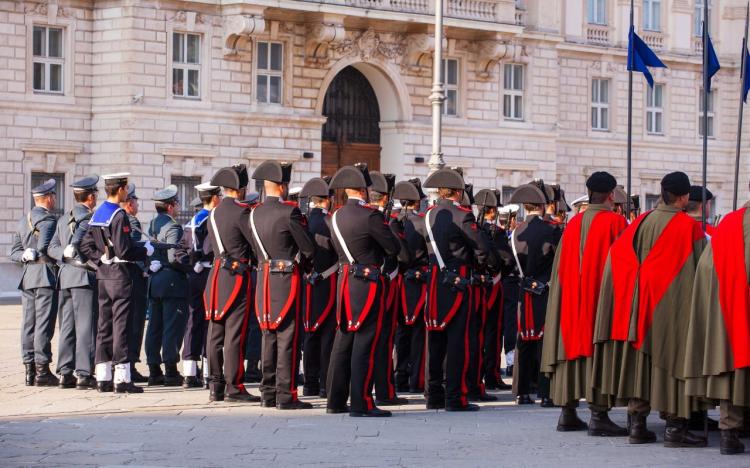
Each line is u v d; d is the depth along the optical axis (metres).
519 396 25.12
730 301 18.97
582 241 20.95
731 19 77.69
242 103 58.09
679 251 19.80
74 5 55.22
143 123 55.28
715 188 77.88
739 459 18.64
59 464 17.75
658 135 75.31
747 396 18.88
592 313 20.72
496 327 27.75
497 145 66.56
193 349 26.72
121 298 25.16
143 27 55.19
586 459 18.53
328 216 25.14
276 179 23.28
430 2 62.31
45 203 26.73
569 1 71.00
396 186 27.06
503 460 18.41
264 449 19.06
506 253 25.22
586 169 72.06
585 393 20.81
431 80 64.19
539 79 68.25
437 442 19.94
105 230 24.91
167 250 26.88
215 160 57.34
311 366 25.86
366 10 59.94
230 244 24.06
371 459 18.34
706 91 28.53
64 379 26.30
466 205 24.64
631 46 35.16
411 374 27.00
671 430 19.78
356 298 22.58
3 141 53.72
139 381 27.55
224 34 57.19
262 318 23.36
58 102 54.94
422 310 26.62
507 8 65.06
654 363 19.70
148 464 17.78
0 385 26.70
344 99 63.28
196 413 22.75
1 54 53.53
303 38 59.69
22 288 26.59
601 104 73.06
